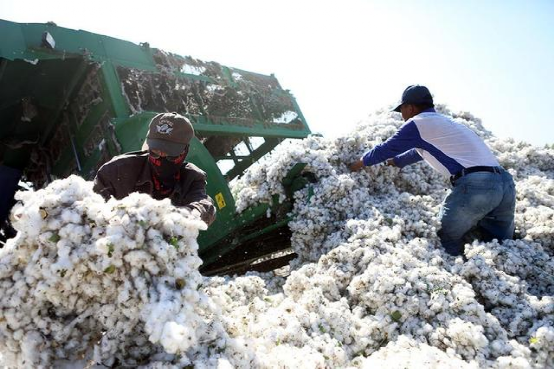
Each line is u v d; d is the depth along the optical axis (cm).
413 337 236
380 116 596
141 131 452
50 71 537
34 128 648
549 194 421
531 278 292
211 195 434
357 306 266
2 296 156
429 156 347
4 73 513
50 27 503
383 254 298
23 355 156
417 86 370
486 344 216
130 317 158
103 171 221
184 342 134
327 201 383
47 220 154
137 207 160
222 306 205
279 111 681
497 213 335
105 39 536
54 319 162
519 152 521
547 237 333
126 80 523
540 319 246
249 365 173
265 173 408
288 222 393
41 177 704
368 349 235
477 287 275
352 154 430
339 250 304
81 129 554
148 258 154
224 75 641
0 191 559
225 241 432
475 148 330
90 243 155
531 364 213
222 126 590
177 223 164
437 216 362
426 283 260
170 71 574
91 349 169
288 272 429
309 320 228
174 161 221
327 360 203
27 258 159
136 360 160
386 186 428
